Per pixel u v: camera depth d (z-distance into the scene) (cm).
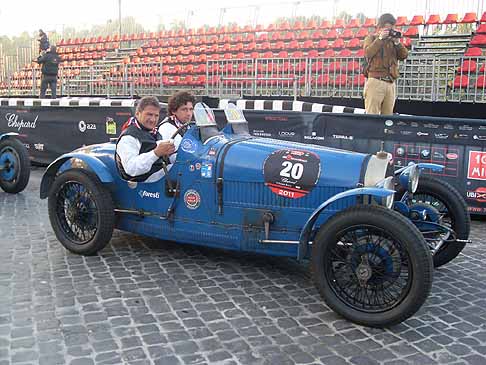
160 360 284
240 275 418
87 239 463
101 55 1975
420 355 297
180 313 345
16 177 708
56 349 294
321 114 688
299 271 429
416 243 312
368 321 327
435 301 377
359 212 329
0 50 2250
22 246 485
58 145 919
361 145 670
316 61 1122
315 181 375
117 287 387
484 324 339
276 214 389
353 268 338
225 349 298
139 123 442
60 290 379
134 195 450
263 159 397
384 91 727
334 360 289
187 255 462
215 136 432
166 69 1579
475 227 602
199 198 418
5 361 280
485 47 1200
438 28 1334
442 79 1031
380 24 716
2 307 348
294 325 331
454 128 626
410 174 391
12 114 963
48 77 1334
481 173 620
